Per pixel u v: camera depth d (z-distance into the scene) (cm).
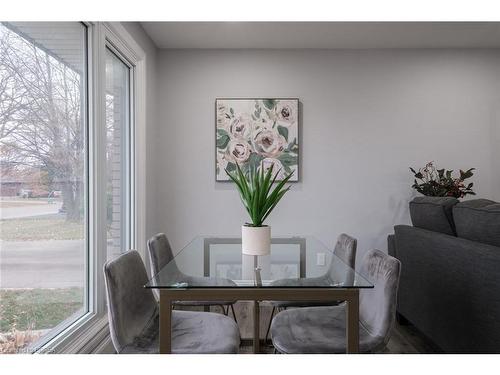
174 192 356
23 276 157
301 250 208
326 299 140
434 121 359
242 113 351
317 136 356
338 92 356
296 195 356
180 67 354
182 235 357
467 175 325
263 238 184
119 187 279
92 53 214
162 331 140
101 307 221
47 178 174
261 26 304
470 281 177
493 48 358
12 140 149
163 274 158
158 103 354
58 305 184
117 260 152
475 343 175
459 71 359
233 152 352
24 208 157
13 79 150
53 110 179
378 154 358
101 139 222
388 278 149
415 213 245
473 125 359
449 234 210
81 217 207
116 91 272
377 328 150
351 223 359
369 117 358
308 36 325
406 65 357
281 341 151
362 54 356
